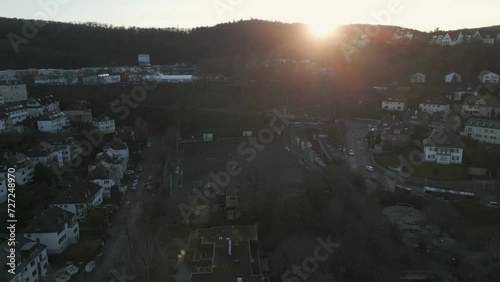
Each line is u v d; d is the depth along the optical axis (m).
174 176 126.19
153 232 89.06
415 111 162.88
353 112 188.75
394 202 103.88
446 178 116.25
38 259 75.25
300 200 90.00
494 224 95.00
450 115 157.62
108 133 163.38
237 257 77.81
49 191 105.19
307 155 142.38
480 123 141.62
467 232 90.12
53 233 82.25
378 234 84.81
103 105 195.12
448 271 77.94
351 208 91.94
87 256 83.00
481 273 75.62
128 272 73.94
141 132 168.00
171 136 171.75
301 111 196.75
